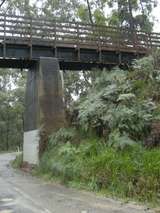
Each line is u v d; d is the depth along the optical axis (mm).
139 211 11523
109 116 18312
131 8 42188
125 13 42375
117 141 16672
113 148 16828
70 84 40062
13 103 68688
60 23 27234
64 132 22312
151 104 18094
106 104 19766
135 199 12953
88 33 27766
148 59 21797
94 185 15227
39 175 21328
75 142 20766
